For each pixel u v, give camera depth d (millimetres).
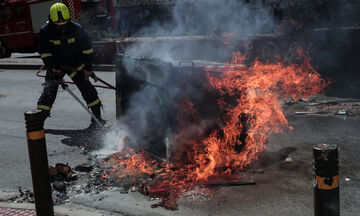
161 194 4016
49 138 6254
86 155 5367
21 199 4105
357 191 3949
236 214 3566
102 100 8977
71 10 15492
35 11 16969
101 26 16297
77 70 6156
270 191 4008
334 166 2668
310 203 3723
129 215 3641
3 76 13930
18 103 9422
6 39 18500
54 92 6141
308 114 6949
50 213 3303
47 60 5918
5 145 6062
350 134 5801
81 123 7141
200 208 3701
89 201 3959
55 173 4562
